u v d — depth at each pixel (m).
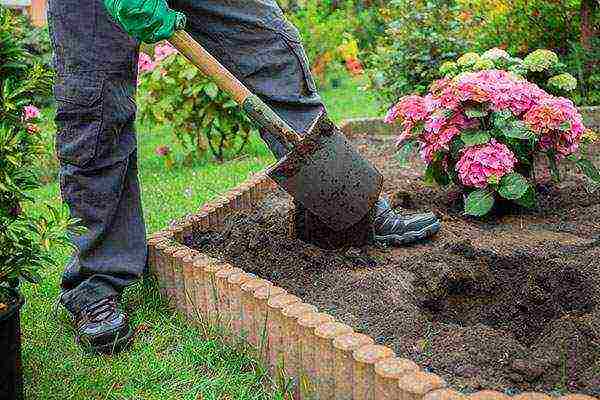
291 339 2.79
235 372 2.99
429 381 2.30
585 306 3.09
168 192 5.79
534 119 4.07
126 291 3.72
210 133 6.95
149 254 3.65
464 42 6.80
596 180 4.32
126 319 3.30
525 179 4.06
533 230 3.99
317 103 3.50
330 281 3.26
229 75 3.04
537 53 4.91
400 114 4.39
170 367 3.05
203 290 3.29
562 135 4.23
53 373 3.04
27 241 2.60
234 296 3.10
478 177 4.04
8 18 2.80
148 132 8.88
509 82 4.16
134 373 3.02
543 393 2.39
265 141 3.46
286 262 3.45
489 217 4.26
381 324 2.91
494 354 2.67
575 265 3.34
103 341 3.19
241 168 6.55
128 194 3.37
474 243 3.71
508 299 3.21
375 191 3.29
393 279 3.22
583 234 3.89
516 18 6.86
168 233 3.87
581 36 6.46
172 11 2.93
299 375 2.77
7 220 2.53
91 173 3.21
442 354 2.68
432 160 4.35
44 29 11.12
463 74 4.26
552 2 6.75
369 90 7.56
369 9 13.87
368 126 7.23
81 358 3.17
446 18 6.97
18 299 2.63
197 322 3.36
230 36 3.40
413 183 4.93
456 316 3.18
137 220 3.40
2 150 2.55
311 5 12.38
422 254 3.55
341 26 12.24
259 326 2.96
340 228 3.32
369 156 6.14
